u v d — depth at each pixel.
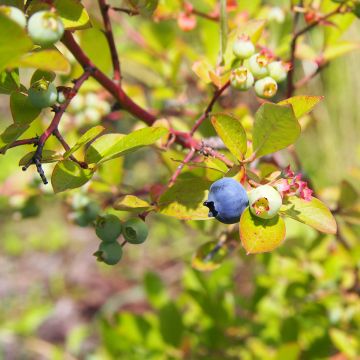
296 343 0.51
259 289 0.60
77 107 0.52
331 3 0.46
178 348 0.58
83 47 0.44
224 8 0.39
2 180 0.87
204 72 0.39
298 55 0.51
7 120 1.49
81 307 1.43
